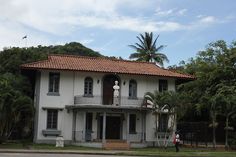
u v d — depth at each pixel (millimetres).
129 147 41906
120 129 44719
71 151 34125
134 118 45406
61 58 46500
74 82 44094
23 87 49750
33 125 43844
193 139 47062
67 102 43750
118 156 31594
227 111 42625
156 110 43250
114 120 44906
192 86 53469
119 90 45156
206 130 46500
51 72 43656
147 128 45438
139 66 48281
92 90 44531
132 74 44969
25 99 40688
